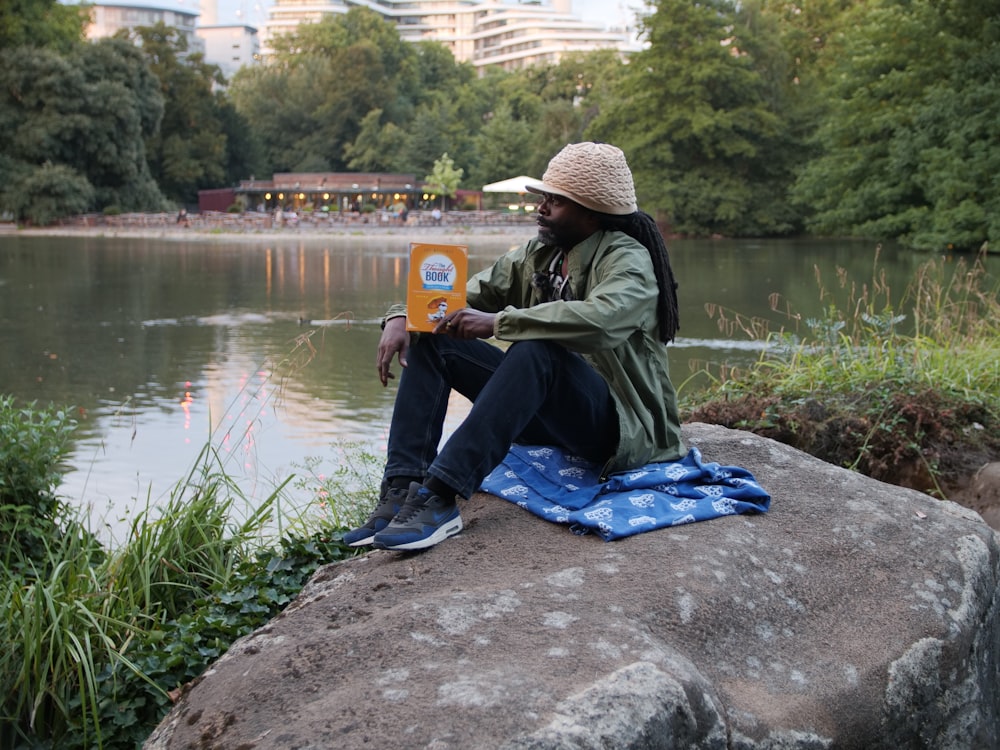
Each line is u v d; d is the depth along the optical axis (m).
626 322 2.90
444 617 2.38
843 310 15.87
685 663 2.25
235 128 80.62
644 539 2.80
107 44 57.59
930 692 2.61
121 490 6.80
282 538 3.96
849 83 34.28
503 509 3.04
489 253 39.19
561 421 3.04
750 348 13.13
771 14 53.84
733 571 2.67
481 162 85.56
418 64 115.06
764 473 3.45
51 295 21.39
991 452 5.43
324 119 94.88
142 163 58.91
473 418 2.83
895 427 5.50
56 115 52.25
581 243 3.12
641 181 48.81
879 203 33.00
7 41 54.00
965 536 3.07
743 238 47.47
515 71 119.75
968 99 27.83
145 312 18.44
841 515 3.10
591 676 2.12
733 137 47.81
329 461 7.10
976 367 6.18
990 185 27.55
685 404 6.36
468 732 1.94
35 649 3.24
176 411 9.70
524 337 2.86
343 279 25.84
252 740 2.09
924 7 31.30
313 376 11.52
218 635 3.38
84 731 3.10
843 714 2.41
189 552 4.08
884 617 2.70
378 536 2.77
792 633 2.58
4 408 5.47
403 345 3.18
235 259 33.34
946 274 19.47
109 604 3.59
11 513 4.88
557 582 2.55
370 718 2.01
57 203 51.81
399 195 80.81
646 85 49.19
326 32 113.94
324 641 2.33
